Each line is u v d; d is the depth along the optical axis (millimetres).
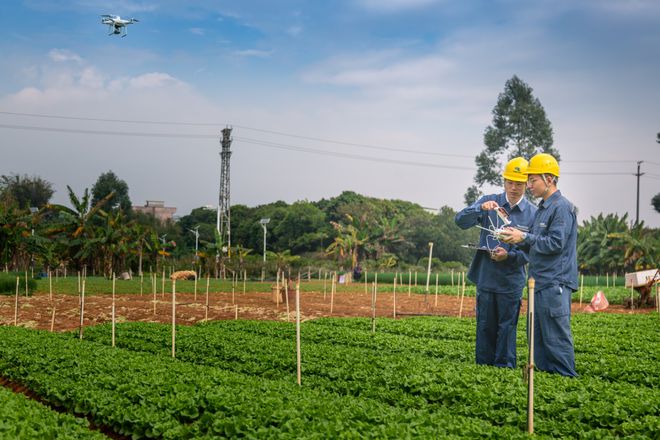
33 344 18297
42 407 11656
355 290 47719
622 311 32438
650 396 11750
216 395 11656
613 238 58000
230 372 14500
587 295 39562
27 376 15211
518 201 16000
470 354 17312
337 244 75312
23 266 57125
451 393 12211
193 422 11211
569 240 13922
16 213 53438
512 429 10016
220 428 10375
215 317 29531
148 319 28891
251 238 100625
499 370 14102
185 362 16594
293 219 95875
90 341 20609
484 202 16406
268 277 67750
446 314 28828
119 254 62312
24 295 39344
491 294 16047
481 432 9758
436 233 82125
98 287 44969
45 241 55250
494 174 84938
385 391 12852
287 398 11711
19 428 9859
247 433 10008
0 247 52781
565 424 10516
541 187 14133
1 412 10461
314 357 16266
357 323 24922
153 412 11477
